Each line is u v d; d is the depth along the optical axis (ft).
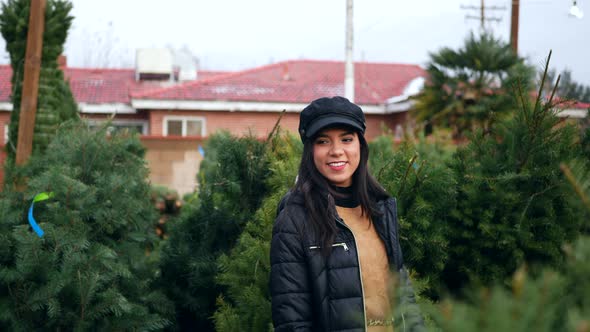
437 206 10.04
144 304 12.18
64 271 10.46
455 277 10.27
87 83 76.13
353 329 6.64
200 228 13.28
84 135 13.25
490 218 9.77
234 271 9.75
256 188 12.86
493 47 38.37
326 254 6.70
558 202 9.73
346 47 58.59
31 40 20.21
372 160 12.58
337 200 7.33
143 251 13.12
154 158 43.62
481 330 2.28
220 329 9.07
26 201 11.94
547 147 9.91
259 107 68.69
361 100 73.67
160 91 68.69
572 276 2.61
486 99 36.63
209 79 73.46
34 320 10.56
